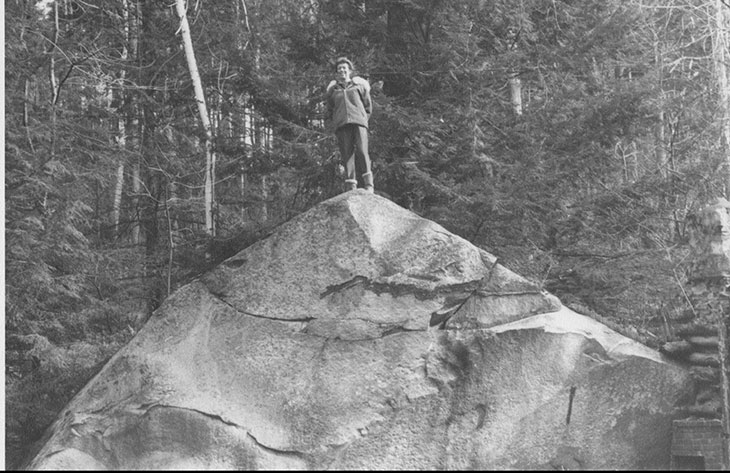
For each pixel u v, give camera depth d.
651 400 10.74
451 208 16.16
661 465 10.55
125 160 19.70
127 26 22.62
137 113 21.50
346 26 17.80
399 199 17.06
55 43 18.58
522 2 17.38
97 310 16.17
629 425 10.61
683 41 24.50
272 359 10.76
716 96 21.03
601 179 17.94
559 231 16.95
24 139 16.84
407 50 18.17
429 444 10.39
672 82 18.27
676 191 17.42
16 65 17.25
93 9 22.08
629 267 16.30
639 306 16.25
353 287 11.13
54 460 9.91
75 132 18.53
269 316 11.06
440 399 10.59
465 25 16.83
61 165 16.08
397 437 10.35
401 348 10.80
